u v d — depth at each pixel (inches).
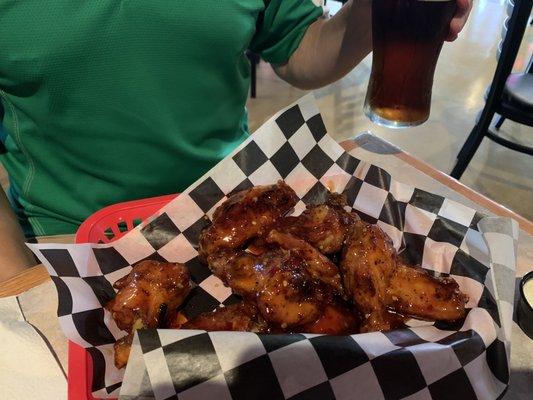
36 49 16.5
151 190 21.0
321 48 23.4
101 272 16.9
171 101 19.3
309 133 20.0
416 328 15.1
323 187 20.3
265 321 15.8
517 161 49.9
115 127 18.9
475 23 77.7
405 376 12.9
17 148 20.3
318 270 17.1
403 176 22.5
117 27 16.9
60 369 14.8
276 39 24.0
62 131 18.7
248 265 16.4
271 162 19.7
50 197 20.6
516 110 39.4
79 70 17.2
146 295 16.0
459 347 13.5
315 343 12.9
